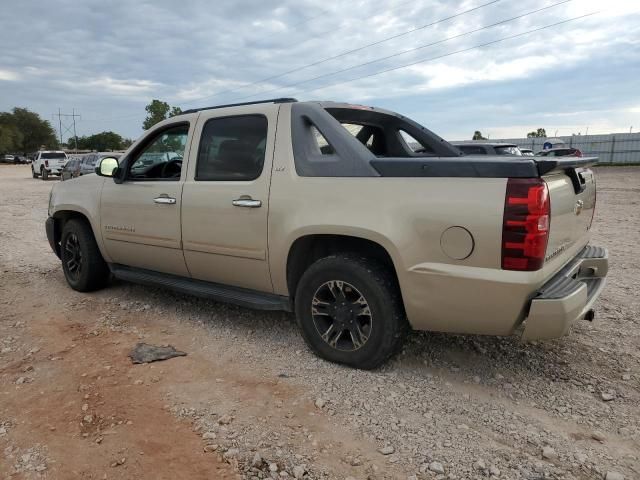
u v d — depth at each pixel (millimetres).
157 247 4523
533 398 3145
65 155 33000
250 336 4160
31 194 20125
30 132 106250
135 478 2426
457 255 2945
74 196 5340
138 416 2959
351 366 3529
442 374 3459
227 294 4145
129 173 4855
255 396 3176
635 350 3811
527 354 3754
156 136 4730
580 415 2947
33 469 2504
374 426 2834
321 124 3576
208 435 2748
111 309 4902
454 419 2906
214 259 4102
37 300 5238
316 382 3344
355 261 3340
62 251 5594
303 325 3662
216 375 3479
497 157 3203
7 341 4125
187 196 4188
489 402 3096
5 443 2725
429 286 3062
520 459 2541
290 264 3719
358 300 3402
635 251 7352
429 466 2484
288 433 2770
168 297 5238
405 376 3422
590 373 3459
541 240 2783
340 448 2639
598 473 2434
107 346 4004
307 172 3541
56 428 2854
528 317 2879
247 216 3791
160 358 3754
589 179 3842
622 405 3051
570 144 41594
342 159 3416
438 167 3023
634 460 2531
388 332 3297
